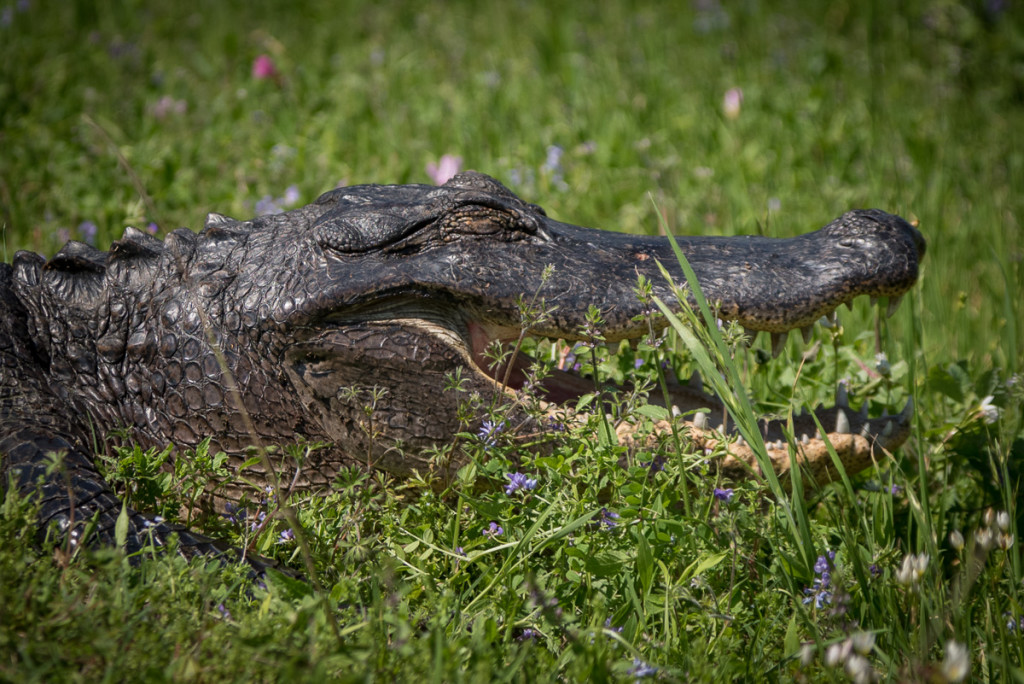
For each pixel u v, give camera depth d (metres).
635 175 15.06
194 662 4.75
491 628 5.72
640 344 7.11
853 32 24.41
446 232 7.87
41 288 8.29
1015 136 17.88
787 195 14.85
